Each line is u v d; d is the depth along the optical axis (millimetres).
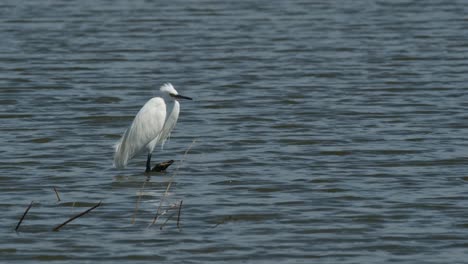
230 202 16781
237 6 45219
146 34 37781
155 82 29062
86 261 14016
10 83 28547
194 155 20375
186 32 38281
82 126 23188
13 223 15617
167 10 43875
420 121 23531
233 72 30531
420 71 30469
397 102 25906
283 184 17938
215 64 31891
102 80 29266
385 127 22906
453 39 36438
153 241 14812
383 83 28578
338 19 41531
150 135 18891
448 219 15867
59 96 26781
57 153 20406
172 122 19219
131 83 28875
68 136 22062
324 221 15773
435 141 21438
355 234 15172
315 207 16516
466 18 41438
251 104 25812
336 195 17234
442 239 14938
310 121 23672
